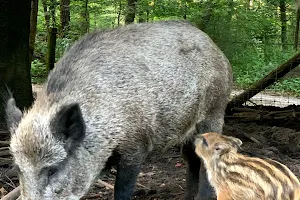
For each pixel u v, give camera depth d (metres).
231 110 4.16
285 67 4.05
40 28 8.00
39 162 1.56
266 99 5.84
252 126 3.69
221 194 1.58
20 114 1.70
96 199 2.19
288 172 1.49
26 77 3.39
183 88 2.02
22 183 1.58
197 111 2.12
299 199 1.43
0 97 3.19
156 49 1.99
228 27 5.77
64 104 1.67
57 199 1.61
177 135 2.05
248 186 1.51
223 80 2.23
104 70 1.84
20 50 3.34
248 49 6.44
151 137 1.93
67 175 1.62
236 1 6.39
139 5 6.13
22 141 1.58
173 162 2.83
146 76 1.91
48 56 4.26
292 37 7.96
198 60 2.11
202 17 5.73
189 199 2.24
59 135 1.59
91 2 7.02
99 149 1.76
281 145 3.16
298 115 3.97
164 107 1.96
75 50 1.91
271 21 7.02
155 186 2.42
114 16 7.13
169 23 2.15
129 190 1.90
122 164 1.87
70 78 1.79
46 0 7.81
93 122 1.75
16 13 3.30
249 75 6.67
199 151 1.67
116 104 1.81
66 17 7.61
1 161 2.56
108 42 1.93
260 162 1.53
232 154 1.58
